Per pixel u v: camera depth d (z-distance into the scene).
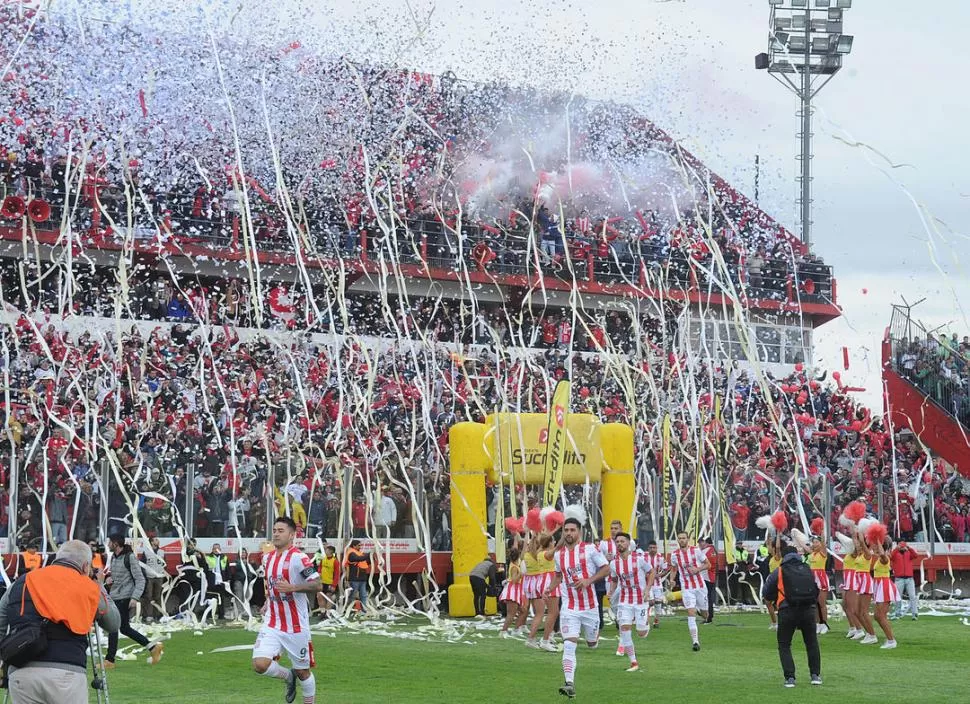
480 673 14.48
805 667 15.50
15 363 23.89
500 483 22.78
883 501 29.86
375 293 31.53
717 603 27.73
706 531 26.64
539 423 23.39
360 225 30.66
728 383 30.97
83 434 22.78
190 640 18.09
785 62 37.19
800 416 32.06
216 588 21.47
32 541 18.98
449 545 25.08
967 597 31.06
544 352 31.95
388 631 20.34
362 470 24.09
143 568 15.09
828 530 28.30
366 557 22.91
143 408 24.16
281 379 27.02
